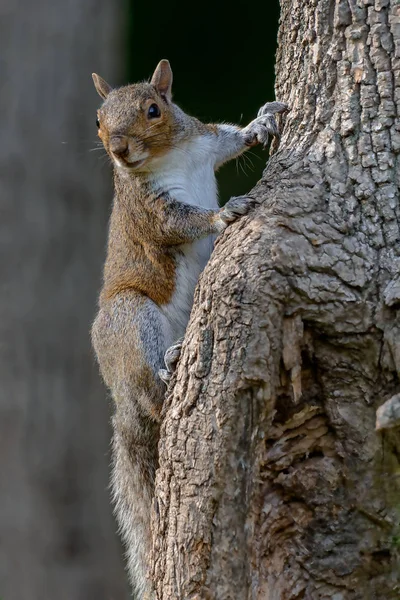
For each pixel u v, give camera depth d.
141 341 10.70
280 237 8.08
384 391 8.07
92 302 16.47
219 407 7.98
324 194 8.44
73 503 16.03
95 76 11.63
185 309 10.93
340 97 8.78
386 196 8.34
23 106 16.33
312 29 9.12
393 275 8.05
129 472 10.72
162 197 10.83
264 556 8.16
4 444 15.93
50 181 16.36
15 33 16.34
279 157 9.02
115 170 11.32
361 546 8.17
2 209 16.19
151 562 8.68
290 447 8.20
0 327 16.03
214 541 8.00
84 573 15.96
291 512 8.22
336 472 8.16
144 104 10.81
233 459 7.97
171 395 8.80
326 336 8.07
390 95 8.58
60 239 16.33
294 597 8.16
